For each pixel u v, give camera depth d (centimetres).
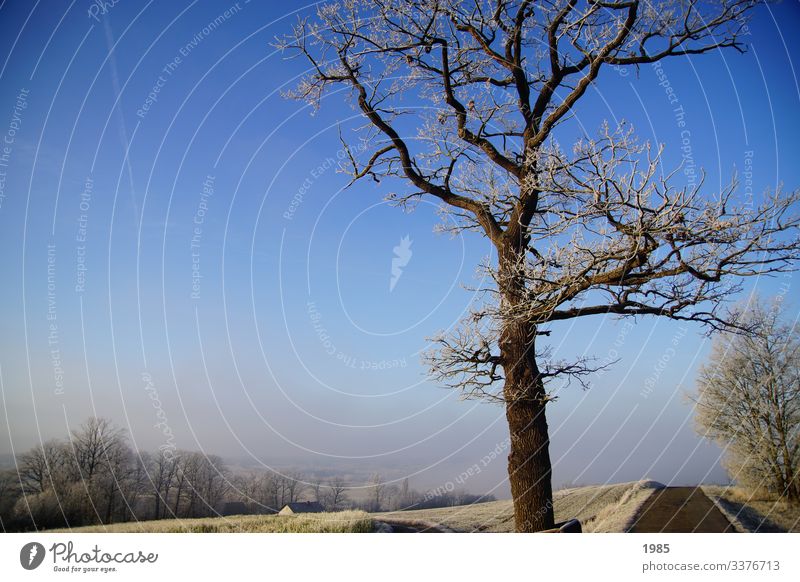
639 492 2631
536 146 1192
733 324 1089
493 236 1265
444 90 1284
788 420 2294
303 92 1348
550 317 1129
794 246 948
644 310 1080
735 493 2417
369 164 1361
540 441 1098
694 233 952
